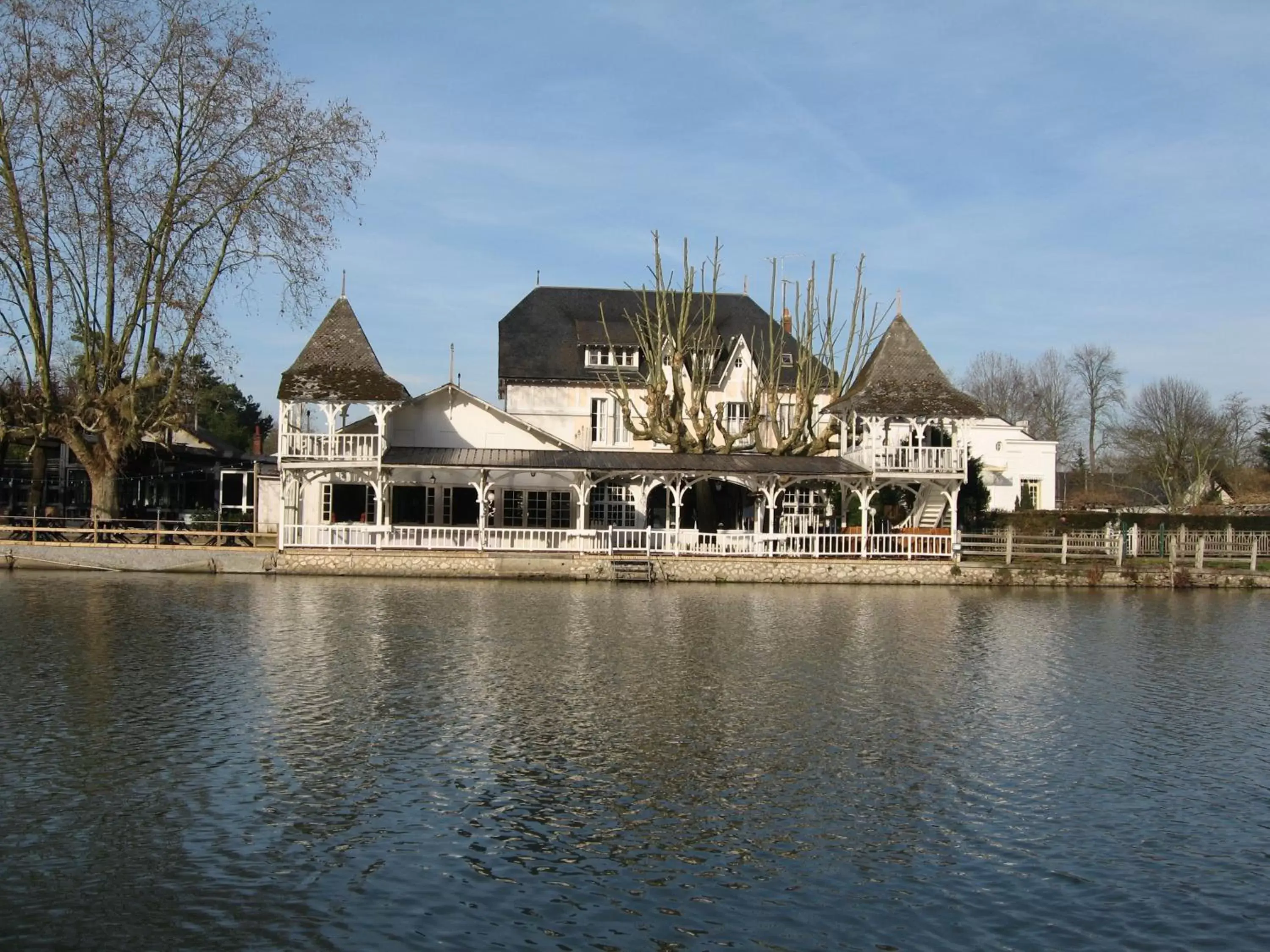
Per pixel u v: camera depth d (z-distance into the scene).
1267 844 13.61
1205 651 27.44
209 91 42.69
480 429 47.53
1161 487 88.50
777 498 50.44
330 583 39.66
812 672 23.08
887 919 11.35
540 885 11.96
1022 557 46.19
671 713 19.14
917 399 45.91
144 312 44.19
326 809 14.02
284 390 42.97
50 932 10.63
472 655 24.20
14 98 40.88
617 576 42.50
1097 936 11.08
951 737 18.06
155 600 33.03
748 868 12.52
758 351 57.19
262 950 10.37
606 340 54.78
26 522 46.84
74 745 16.39
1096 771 16.42
